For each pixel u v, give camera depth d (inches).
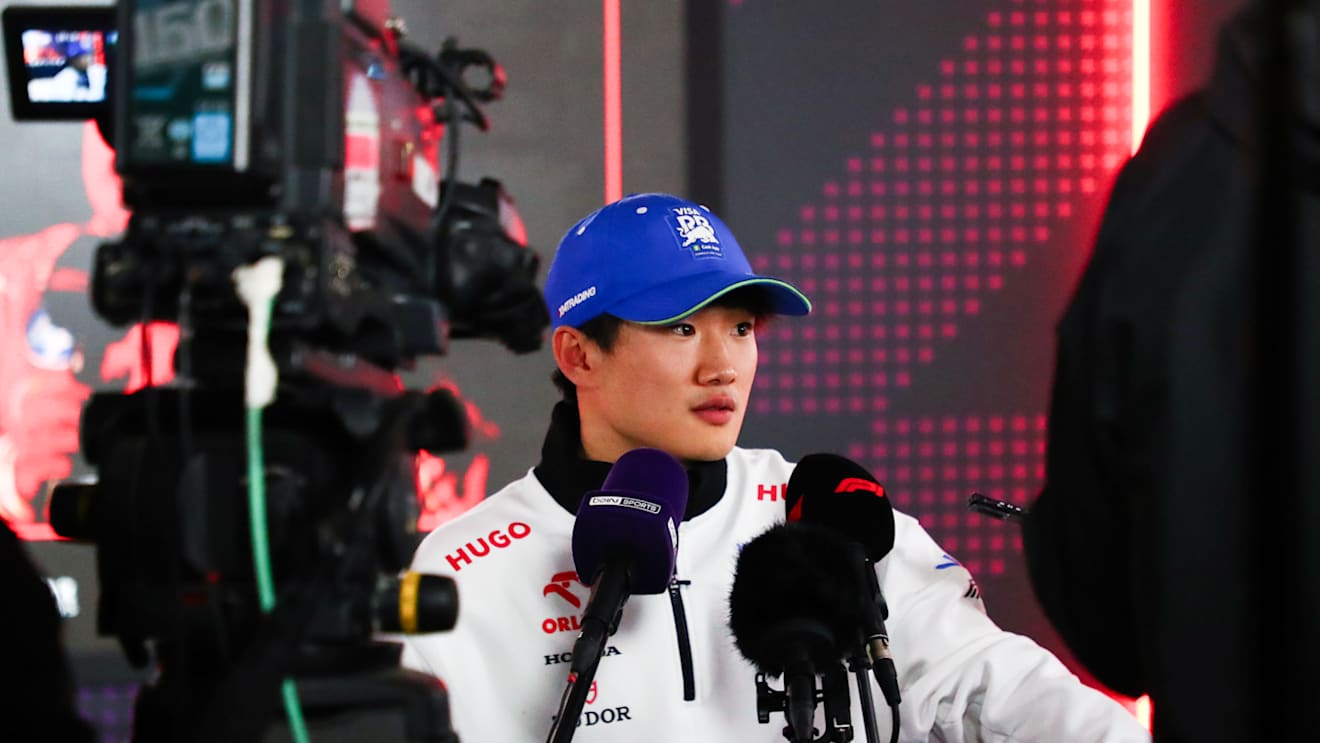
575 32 416.2
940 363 423.8
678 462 138.9
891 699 118.2
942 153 422.3
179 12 89.7
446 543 159.8
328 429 99.5
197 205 94.0
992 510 159.9
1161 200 99.0
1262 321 80.2
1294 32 77.3
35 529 387.5
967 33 420.8
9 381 395.5
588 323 155.7
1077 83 421.4
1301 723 80.9
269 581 94.2
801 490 142.9
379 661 101.7
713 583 156.7
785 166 420.8
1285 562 80.7
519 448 409.7
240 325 94.5
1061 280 423.2
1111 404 100.8
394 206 103.4
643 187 417.4
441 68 112.6
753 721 152.8
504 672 152.9
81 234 402.9
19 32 113.0
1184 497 94.0
